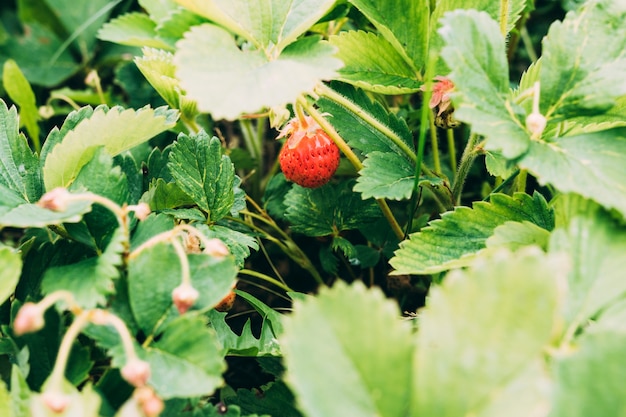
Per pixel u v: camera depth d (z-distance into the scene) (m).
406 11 0.31
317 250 0.39
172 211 0.30
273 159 0.43
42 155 0.29
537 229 0.26
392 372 0.22
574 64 0.26
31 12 0.47
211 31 0.27
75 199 0.25
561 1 0.41
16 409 0.24
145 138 0.28
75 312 0.24
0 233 0.41
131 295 0.25
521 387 0.22
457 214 0.29
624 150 0.26
